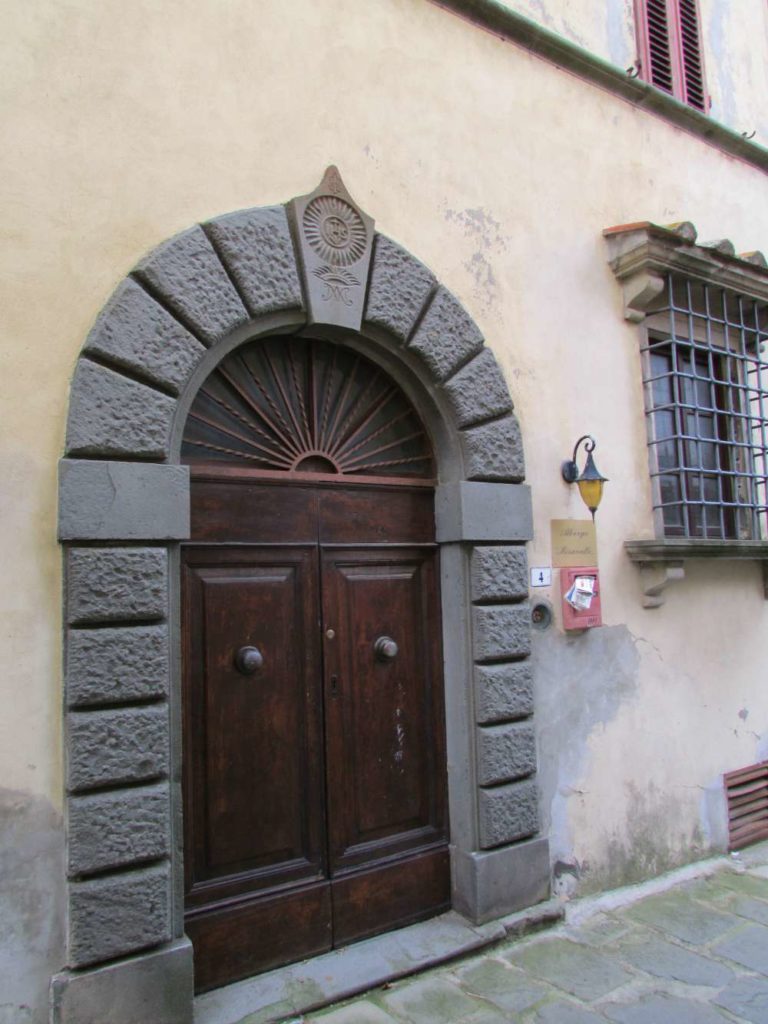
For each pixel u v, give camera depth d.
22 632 2.73
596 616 4.34
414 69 4.02
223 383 3.46
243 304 3.30
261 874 3.34
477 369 3.96
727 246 5.10
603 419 4.61
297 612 3.56
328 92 3.68
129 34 3.13
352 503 3.76
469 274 4.11
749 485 5.47
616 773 4.43
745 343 5.55
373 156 3.81
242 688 3.37
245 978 3.25
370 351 3.78
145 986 2.79
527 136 4.48
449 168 4.09
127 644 2.85
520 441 4.11
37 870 2.68
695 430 4.94
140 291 3.02
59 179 2.93
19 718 2.69
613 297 4.77
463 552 3.90
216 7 3.37
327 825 3.54
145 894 2.81
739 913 4.06
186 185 3.22
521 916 3.82
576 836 4.20
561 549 4.30
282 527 3.53
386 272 3.69
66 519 2.78
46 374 2.84
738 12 6.31
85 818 2.72
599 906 4.12
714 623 5.09
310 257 3.47
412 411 4.03
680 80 5.58
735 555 4.88
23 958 2.63
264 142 3.46
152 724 2.88
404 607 3.91
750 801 5.21
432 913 3.81
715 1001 3.21
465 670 3.86
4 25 2.87
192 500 3.29
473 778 3.82
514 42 4.49
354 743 3.68
